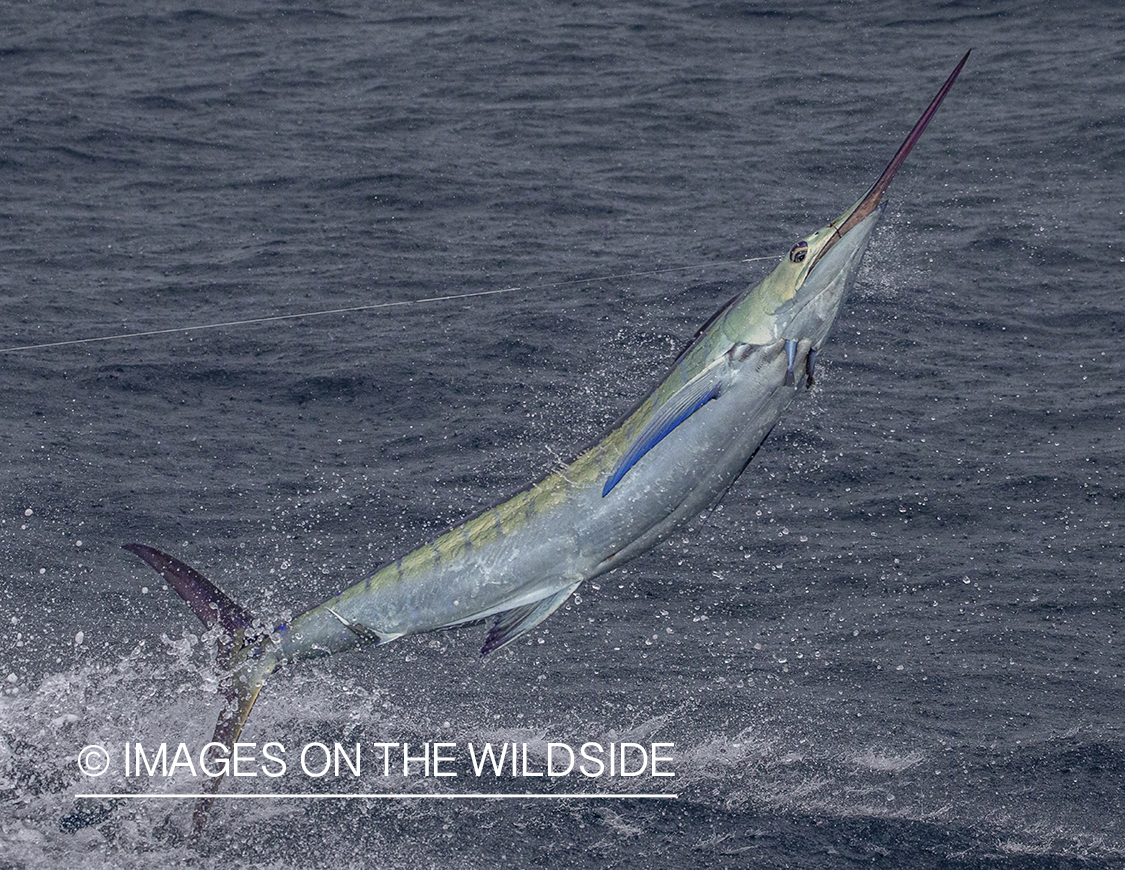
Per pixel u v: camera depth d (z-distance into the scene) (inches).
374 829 783.1
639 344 1647.4
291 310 1750.7
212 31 3437.5
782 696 933.8
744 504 1237.1
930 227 2044.8
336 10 3619.6
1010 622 1024.9
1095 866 744.3
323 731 891.4
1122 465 1293.1
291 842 771.4
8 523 1189.7
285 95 2918.3
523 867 748.0
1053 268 1866.4
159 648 1008.9
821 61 3073.3
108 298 1786.4
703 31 3331.7
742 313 633.0
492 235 2065.7
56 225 2105.1
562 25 3415.4
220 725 732.0
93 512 1219.2
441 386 1515.7
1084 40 3083.2
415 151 2506.2
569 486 665.6
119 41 3329.2
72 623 1040.8
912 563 1127.0
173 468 1320.1
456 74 3048.7
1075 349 1600.6
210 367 1562.5
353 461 1348.4
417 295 1807.3
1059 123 2534.5
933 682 944.9
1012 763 840.9
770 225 2097.7
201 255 1973.4
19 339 1625.2
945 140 2500.0
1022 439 1363.2
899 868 743.7
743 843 765.9
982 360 1573.6
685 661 986.7
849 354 1585.9
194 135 2623.0
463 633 1021.2
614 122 2679.6
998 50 3063.5
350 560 1155.3
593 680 961.5
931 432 1381.6
